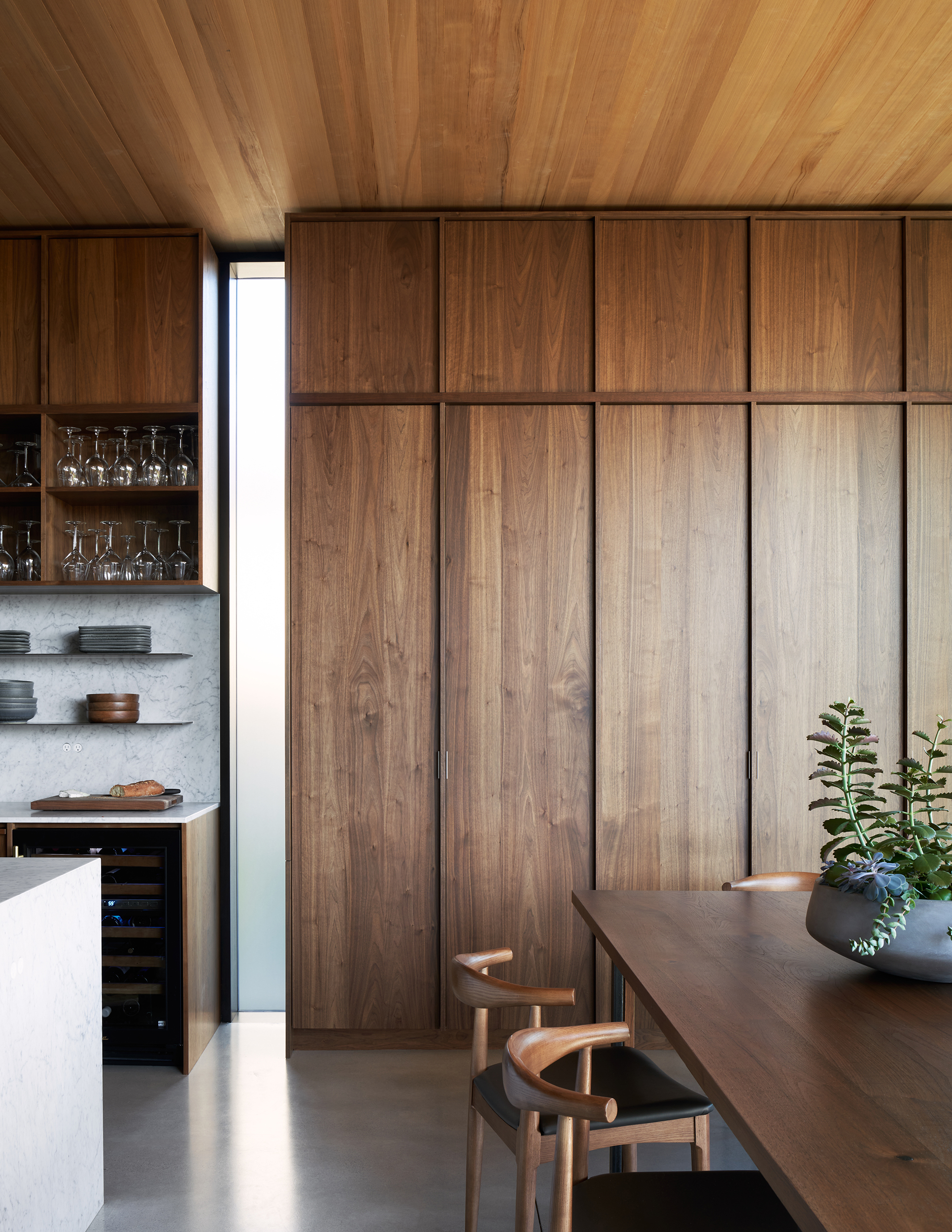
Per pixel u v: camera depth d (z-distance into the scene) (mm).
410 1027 3373
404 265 3490
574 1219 1380
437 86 2805
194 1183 2438
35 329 3541
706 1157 1684
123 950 3318
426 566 3438
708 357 3479
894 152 3188
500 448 3455
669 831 3404
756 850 3395
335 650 3422
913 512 3461
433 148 3135
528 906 3387
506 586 3434
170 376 3523
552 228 3500
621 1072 1847
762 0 2465
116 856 3289
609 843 3395
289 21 2525
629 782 3408
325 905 3381
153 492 3541
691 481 3461
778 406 3477
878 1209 880
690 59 2697
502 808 3400
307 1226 2232
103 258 3539
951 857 1692
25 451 3598
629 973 1748
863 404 3486
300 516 3443
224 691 3824
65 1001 2119
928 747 3420
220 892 3738
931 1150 1005
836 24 2557
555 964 3377
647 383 3469
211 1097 2982
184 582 3547
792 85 2822
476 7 2477
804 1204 895
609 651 3432
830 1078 1212
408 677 3422
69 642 3863
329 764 3402
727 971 1730
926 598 3455
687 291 3488
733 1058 1282
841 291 3498
